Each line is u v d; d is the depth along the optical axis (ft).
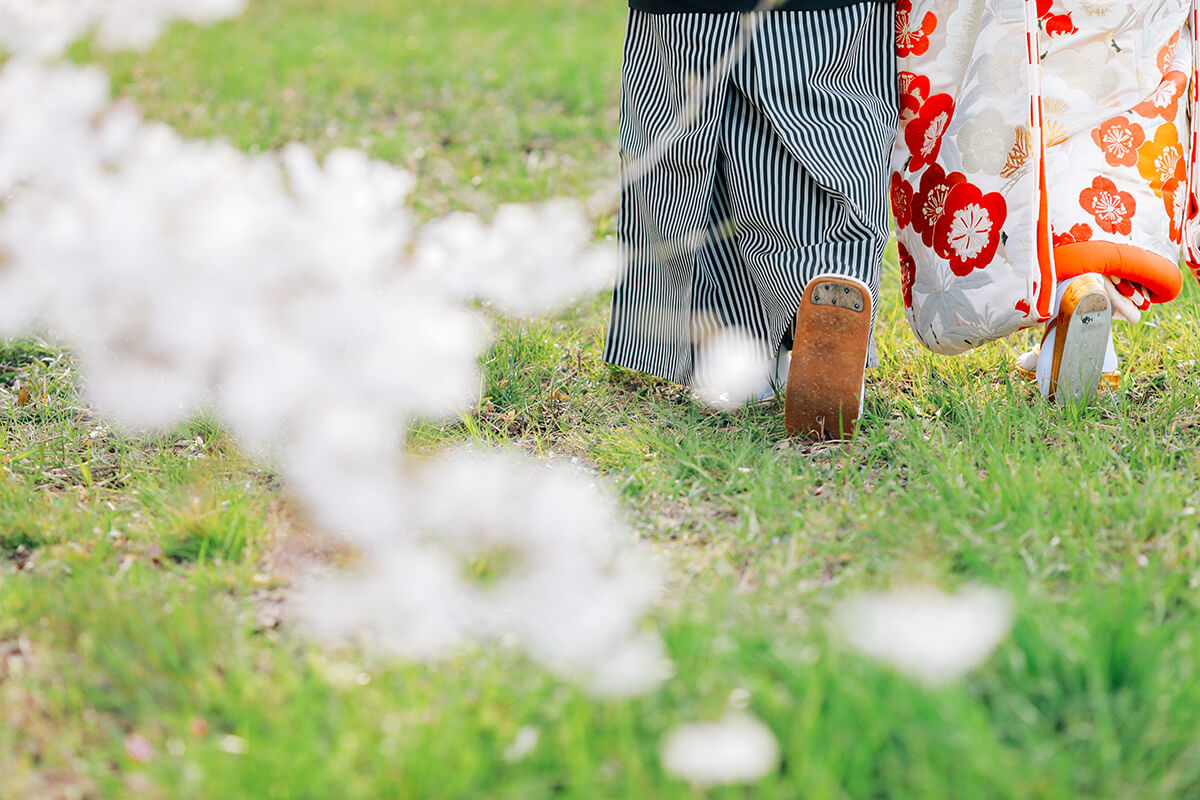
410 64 27.48
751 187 9.68
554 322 12.91
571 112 23.43
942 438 9.05
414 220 15.49
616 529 8.23
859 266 9.54
